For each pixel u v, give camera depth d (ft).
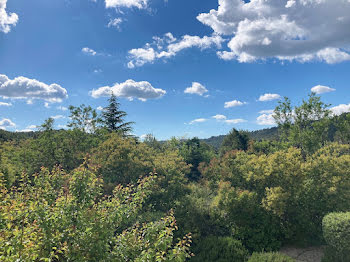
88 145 72.08
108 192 46.01
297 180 46.06
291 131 97.04
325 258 36.96
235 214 45.42
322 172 47.32
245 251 37.81
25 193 21.52
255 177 48.67
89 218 18.80
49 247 16.35
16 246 13.84
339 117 94.07
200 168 80.64
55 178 23.70
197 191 60.70
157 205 48.08
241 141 127.54
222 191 47.37
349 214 37.55
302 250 43.24
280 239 45.27
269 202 43.32
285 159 48.24
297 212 46.03
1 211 17.48
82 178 21.30
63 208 18.22
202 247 39.37
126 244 18.24
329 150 53.26
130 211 21.61
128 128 118.42
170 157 63.72
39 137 70.23
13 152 73.51
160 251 16.74
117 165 49.70
